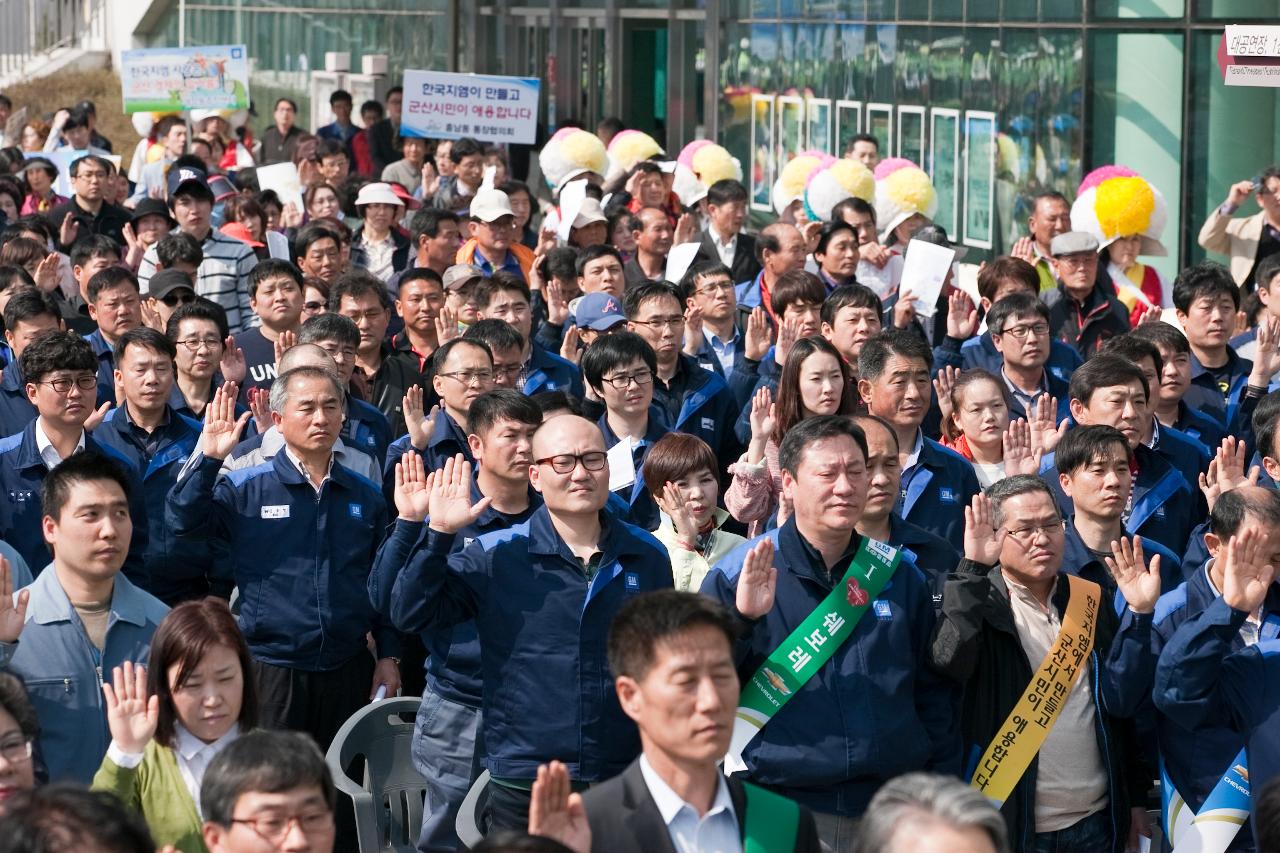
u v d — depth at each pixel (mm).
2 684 12742
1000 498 16484
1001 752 16188
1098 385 21266
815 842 12094
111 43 97938
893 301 32156
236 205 37438
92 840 9844
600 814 11891
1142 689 16344
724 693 11742
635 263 35344
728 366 28578
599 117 67625
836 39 52719
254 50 84938
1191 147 40500
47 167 45938
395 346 29188
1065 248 29844
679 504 19016
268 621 19719
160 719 14242
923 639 15875
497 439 18344
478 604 16359
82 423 21000
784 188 41156
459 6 73688
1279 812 11445
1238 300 26797
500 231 35844
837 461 15477
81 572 16359
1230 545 15438
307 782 11766
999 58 45250
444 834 17969
